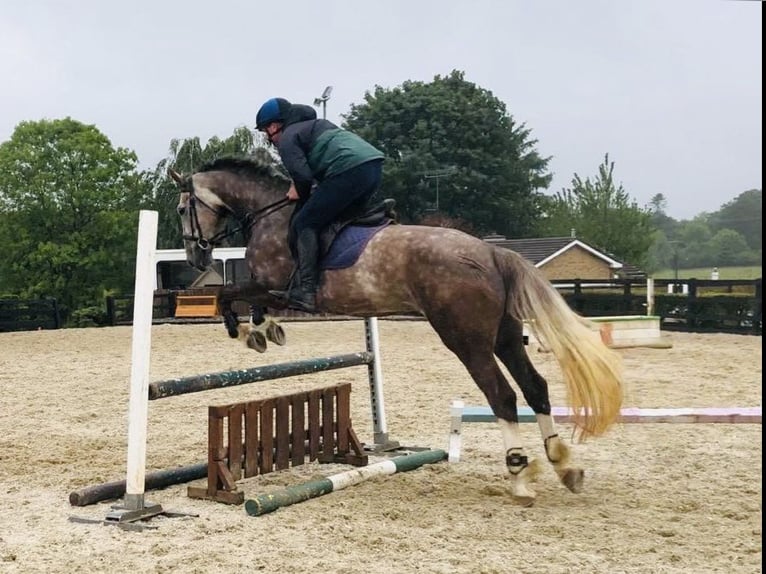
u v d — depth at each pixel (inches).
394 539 180.7
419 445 297.7
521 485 209.9
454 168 1787.6
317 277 218.8
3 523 199.9
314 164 218.4
